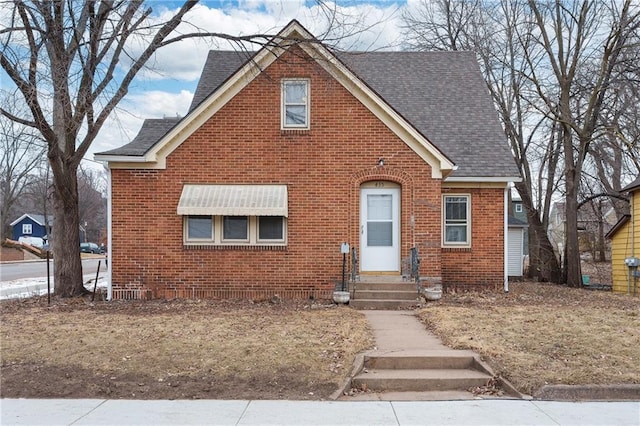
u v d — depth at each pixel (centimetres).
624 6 2014
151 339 941
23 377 777
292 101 1473
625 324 1063
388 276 1456
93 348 891
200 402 699
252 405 688
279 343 911
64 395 727
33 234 8362
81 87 1364
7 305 1390
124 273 1441
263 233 1462
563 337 952
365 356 845
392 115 1445
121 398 716
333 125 1460
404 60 2052
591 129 2238
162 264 1444
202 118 1457
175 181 1450
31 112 1357
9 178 5947
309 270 1451
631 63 2242
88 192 7512
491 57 2855
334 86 1460
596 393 724
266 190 1446
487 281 1634
